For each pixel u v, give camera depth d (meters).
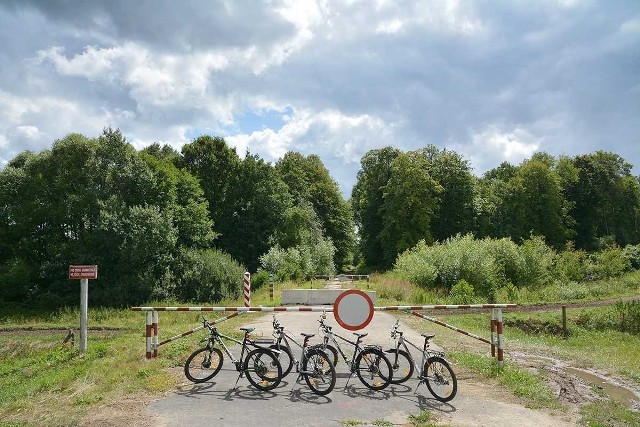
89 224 40.25
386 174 64.31
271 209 52.66
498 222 65.25
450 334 14.74
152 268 38.44
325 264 47.34
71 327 22.56
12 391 9.90
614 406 8.41
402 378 8.77
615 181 73.38
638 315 21.75
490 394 8.39
